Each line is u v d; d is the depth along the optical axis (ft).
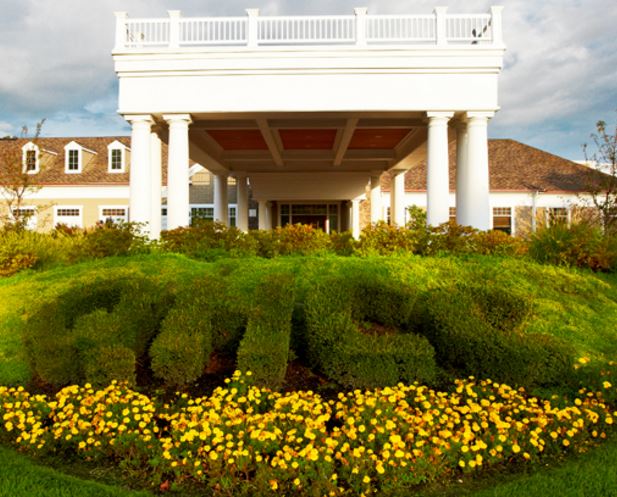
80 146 93.66
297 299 22.81
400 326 20.93
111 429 13.96
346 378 17.04
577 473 12.62
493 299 20.54
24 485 12.00
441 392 16.33
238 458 12.17
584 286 28.04
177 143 43.98
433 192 43.65
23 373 19.53
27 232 41.68
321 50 42.98
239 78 43.75
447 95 43.45
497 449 12.96
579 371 18.02
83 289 21.83
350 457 12.23
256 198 79.30
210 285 20.95
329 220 87.71
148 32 46.80
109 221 38.34
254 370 16.66
